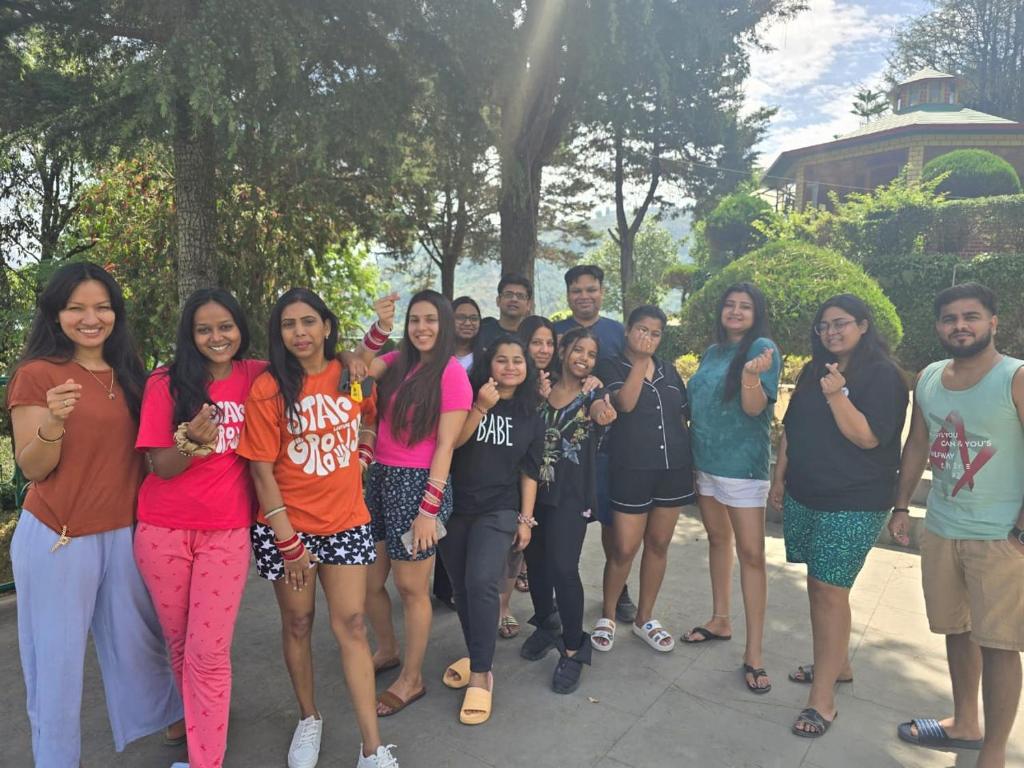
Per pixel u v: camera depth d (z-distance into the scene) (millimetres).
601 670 3201
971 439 2379
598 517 3494
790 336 6453
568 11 6527
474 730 2709
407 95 6570
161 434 2174
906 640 3488
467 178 8078
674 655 3352
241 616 3715
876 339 2740
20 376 2121
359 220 10102
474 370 2998
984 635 2338
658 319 3094
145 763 2514
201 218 6688
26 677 2203
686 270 20828
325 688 3035
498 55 6562
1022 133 17828
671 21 6766
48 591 2139
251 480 2363
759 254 7105
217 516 2240
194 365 2225
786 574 4398
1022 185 17500
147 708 2459
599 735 2680
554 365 3305
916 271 11398
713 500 3387
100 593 2303
